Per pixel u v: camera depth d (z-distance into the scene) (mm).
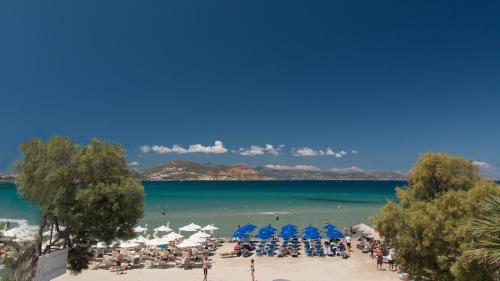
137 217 17438
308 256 31953
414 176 18500
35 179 16062
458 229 12773
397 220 15500
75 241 17109
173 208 73500
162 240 30594
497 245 9297
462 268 12219
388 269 27328
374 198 108938
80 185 16578
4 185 147750
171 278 25000
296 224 52531
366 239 37531
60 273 14234
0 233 15695
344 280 24469
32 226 16781
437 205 14977
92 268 27328
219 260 30562
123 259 28812
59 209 15711
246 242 37188
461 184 17328
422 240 14281
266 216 61156
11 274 12992
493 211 9727
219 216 60344
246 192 139625
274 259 30875
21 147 16438
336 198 108562
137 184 17203
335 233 34625
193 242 30031
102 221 16109
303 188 184375
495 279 11617
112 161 17109
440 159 17953
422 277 15891
